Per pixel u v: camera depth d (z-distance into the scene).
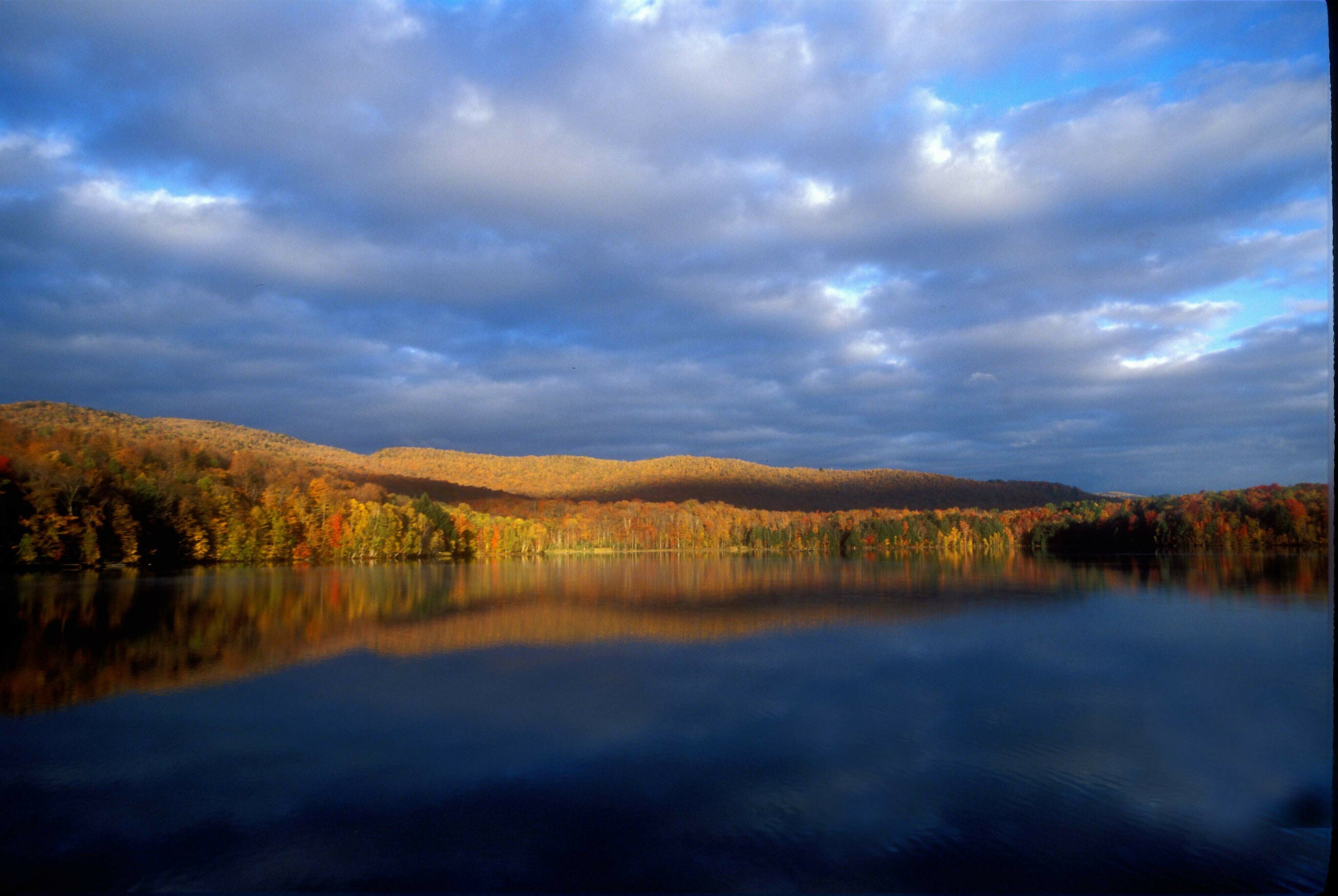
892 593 69.25
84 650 38.06
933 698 29.91
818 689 31.41
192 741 24.45
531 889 15.59
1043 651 39.75
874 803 19.58
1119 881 15.98
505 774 21.61
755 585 78.19
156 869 16.38
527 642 42.62
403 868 16.34
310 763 22.42
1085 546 147.38
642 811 19.05
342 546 112.94
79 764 22.34
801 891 15.51
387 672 34.47
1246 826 18.39
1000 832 17.97
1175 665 36.47
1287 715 27.91
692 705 28.75
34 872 16.17
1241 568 88.38
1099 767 22.27
